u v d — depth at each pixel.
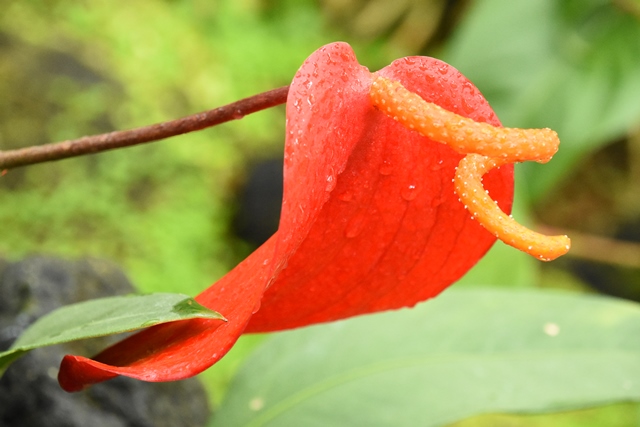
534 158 0.39
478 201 0.39
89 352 0.56
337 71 0.39
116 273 0.62
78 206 1.13
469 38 1.15
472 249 0.43
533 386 0.52
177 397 0.58
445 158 0.41
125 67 1.37
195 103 1.48
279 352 0.55
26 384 0.52
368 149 0.41
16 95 1.17
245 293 0.39
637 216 2.06
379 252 0.42
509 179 0.41
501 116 1.13
